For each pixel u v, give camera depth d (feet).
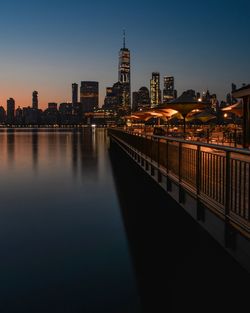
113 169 93.04
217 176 21.98
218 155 21.83
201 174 24.95
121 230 38.65
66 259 30.30
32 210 48.78
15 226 40.98
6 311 21.88
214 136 134.31
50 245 33.99
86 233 37.83
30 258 30.68
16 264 29.37
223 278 25.99
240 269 26.40
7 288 25.02
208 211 23.54
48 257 30.83
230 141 100.01
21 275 27.17
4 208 50.16
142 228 39.52
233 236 19.49
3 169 95.35
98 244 34.12
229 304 22.36
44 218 44.42
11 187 67.41
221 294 23.61
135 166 68.03
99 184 69.51
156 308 21.91
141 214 45.93
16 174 85.35
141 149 59.98
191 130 165.07
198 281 25.52
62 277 26.58
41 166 101.55
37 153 150.20
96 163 108.06
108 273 27.30
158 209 40.83
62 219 43.88
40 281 26.04
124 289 24.44
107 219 43.45
